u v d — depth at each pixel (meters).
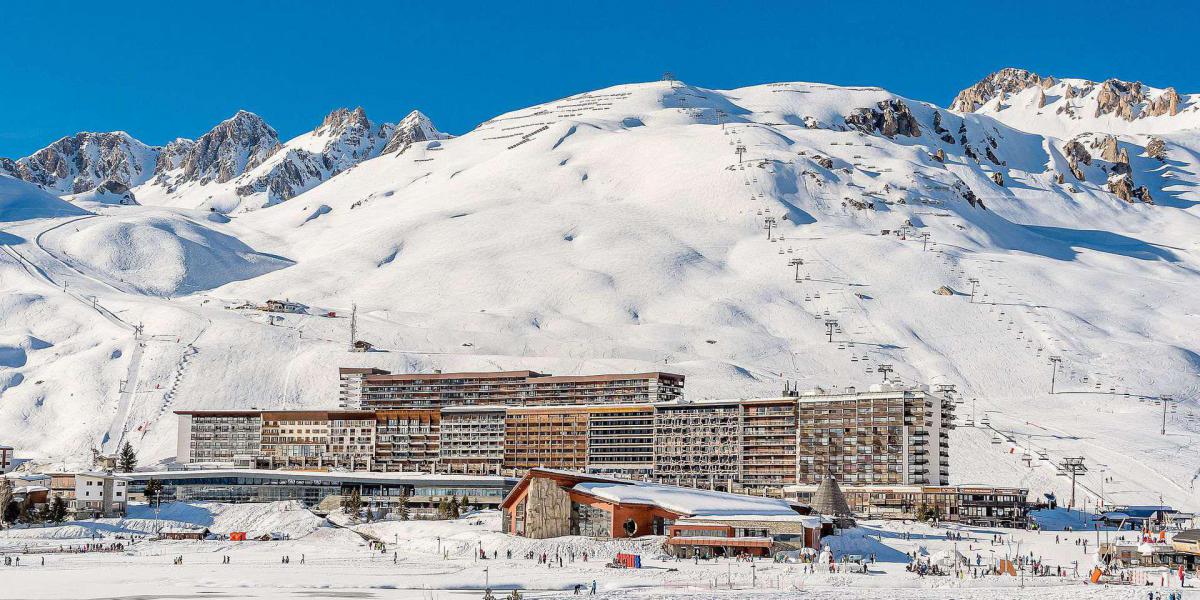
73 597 162.38
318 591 171.62
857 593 169.88
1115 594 168.75
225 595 166.00
